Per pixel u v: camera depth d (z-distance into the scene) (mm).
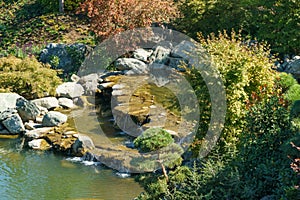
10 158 12406
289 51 16453
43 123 14445
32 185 10828
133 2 17703
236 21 17453
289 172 7488
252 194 7684
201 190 8133
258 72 10086
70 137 13383
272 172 7828
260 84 10031
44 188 10680
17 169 11703
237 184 7922
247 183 7922
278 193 7340
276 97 8875
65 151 12711
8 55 19391
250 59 10070
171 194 8125
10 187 10711
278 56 16406
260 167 7977
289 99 9625
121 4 17703
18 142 13602
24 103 14992
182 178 8664
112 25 17781
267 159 8102
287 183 7363
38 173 11469
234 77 9617
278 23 16578
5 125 14305
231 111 9547
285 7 16531
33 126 14391
